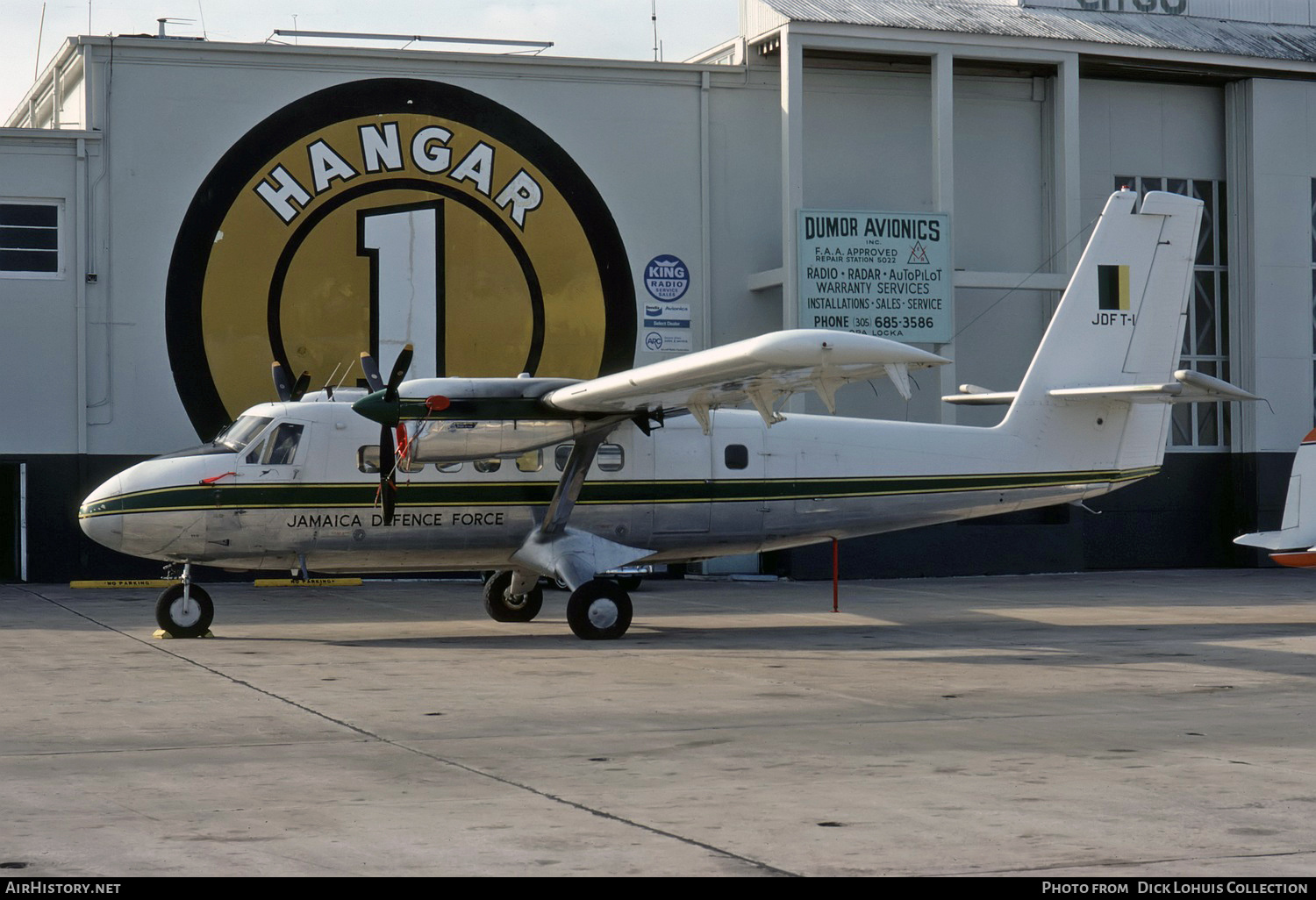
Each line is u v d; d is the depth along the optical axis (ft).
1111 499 95.55
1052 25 93.66
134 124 80.89
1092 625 57.82
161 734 31.99
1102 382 59.62
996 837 22.61
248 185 82.38
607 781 26.99
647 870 20.57
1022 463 59.00
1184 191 98.63
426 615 62.39
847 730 32.78
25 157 79.51
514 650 48.78
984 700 37.42
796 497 57.06
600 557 53.57
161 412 81.30
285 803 25.03
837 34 86.79
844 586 80.79
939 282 89.30
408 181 84.89
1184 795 25.73
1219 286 98.32
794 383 46.83
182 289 81.41
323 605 67.10
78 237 79.87
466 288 85.66
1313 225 97.09
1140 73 95.81
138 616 60.85
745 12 91.76
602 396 48.16
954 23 90.68
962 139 94.84
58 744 30.78
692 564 87.15
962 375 94.38
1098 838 22.54
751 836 22.66
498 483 53.52
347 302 83.87
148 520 50.75
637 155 88.94
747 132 91.20
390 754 29.66
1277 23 103.14
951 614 63.10
